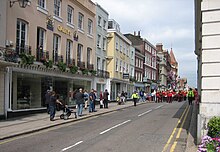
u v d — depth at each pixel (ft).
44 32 73.77
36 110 68.69
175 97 148.36
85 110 82.17
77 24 93.35
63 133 41.52
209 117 30.27
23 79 64.90
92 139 36.22
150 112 75.66
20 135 39.73
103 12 120.06
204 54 31.17
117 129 44.98
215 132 27.89
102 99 91.56
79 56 95.86
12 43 59.36
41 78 71.77
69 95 86.84
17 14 61.98
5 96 57.31
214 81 30.63
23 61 61.41
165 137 37.58
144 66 197.06
